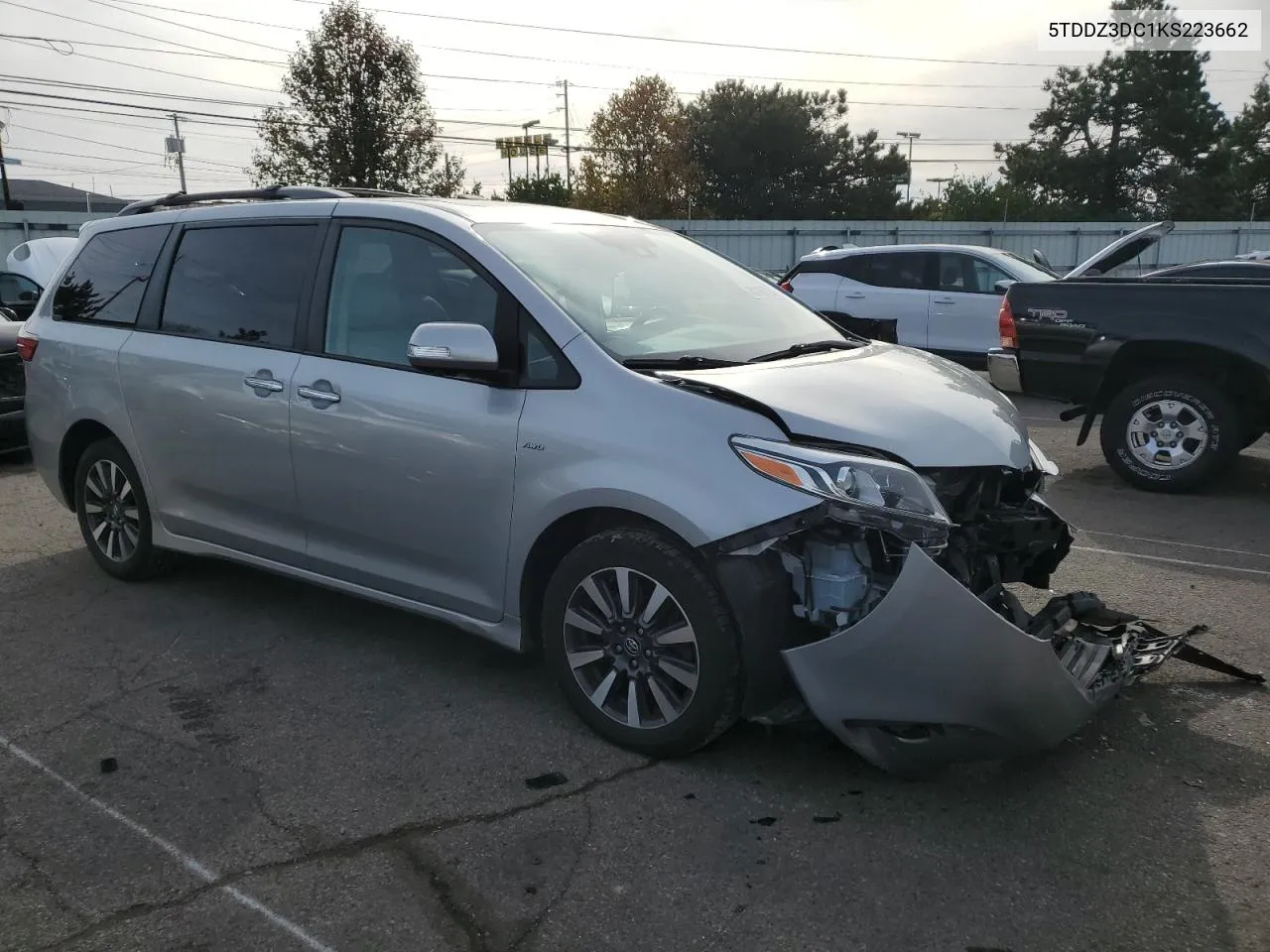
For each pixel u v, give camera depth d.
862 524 2.97
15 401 8.18
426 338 3.50
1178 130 58.06
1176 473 7.16
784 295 4.67
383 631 4.67
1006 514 3.54
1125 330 7.17
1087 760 3.44
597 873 2.83
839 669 3.02
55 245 16.95
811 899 2.71
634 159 47.75
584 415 3.40
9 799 3.25
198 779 3.36
